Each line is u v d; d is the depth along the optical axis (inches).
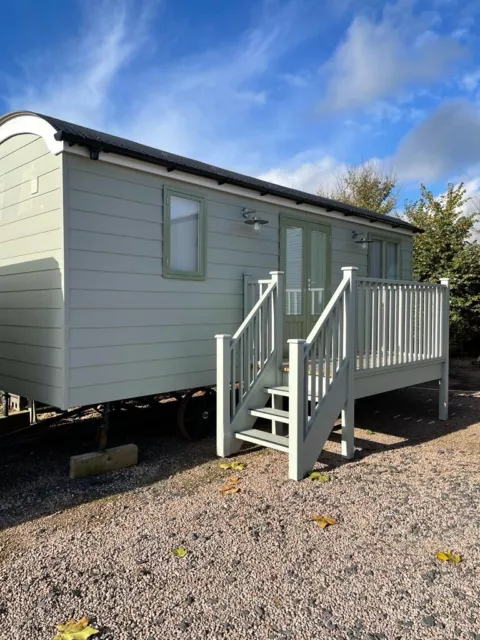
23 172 177.3
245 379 191.3
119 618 81.5
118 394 172.7
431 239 531.5
